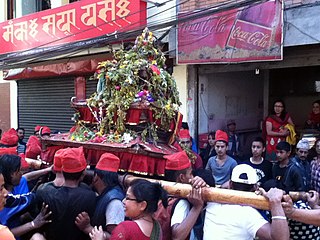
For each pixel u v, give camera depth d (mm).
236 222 2713
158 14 7152
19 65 9328
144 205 2400
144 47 4418
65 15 8266
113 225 2799
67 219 2881
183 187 2797
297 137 7289
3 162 3055
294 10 5547
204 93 7395
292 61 6258
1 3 11656
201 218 3098
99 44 7184
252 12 5848
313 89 8422
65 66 9016
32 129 10789
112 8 7445
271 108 8617
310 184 4750
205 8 6148
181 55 6676
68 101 9727
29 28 9055
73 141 4078
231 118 7938
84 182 3451
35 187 3768
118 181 3139
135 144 3641
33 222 2898
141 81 4066
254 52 5883
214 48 6285
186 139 5129
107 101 4090
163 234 2732
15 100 11234
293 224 2992
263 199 2561
